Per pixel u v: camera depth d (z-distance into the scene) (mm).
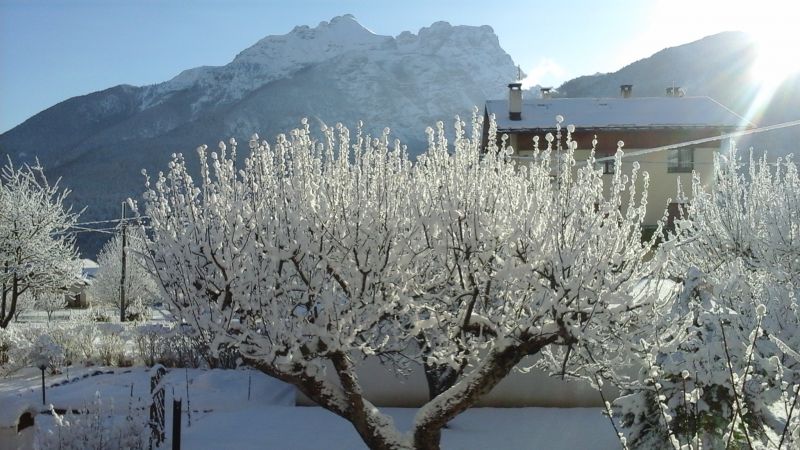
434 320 8891
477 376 8867
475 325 9359
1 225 27078
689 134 33156
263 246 8641
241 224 8781
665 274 9188
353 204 8719
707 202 18547
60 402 15922
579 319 8398
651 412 9633
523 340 8703
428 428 8820
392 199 8867
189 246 8758
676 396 9320
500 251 8930
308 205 8797
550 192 9133
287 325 8547
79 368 20875
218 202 9000
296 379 9000
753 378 9023
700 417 9109
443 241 8766
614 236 8586
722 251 17453
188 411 13711
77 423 10992
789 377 9047
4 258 27031
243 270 8547
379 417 9039
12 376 19500
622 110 35250
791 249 16203
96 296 46594
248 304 8516
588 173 8805
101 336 23844
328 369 14750
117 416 13516
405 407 15094
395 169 9516
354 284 8648
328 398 9039
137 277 45469
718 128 32969
